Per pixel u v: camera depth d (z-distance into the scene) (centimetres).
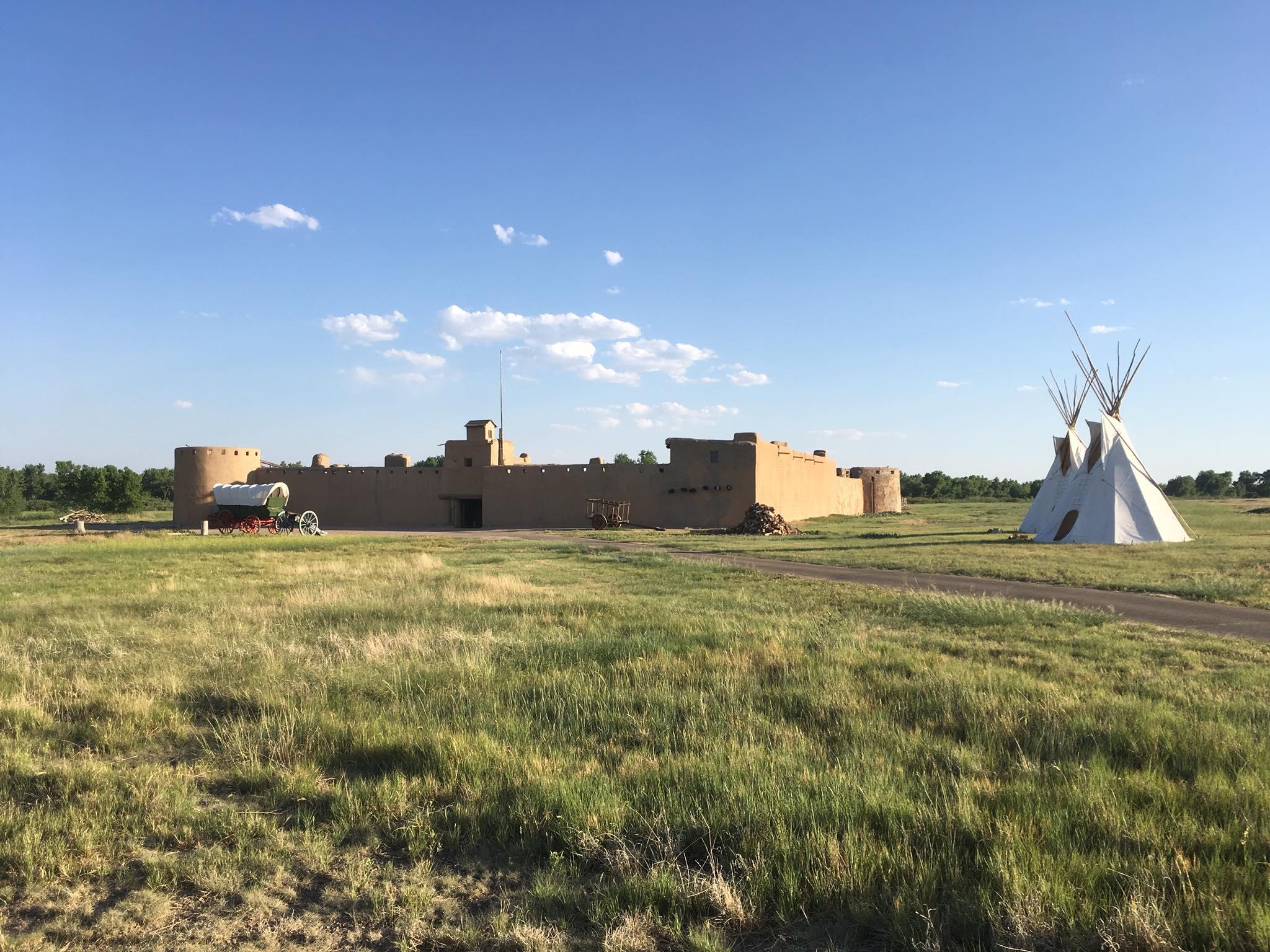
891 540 3350
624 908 378
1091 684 775
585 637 1022
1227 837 412
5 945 353
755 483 4912
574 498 5262
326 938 362
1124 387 3158
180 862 424
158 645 1001
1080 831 423
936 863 395
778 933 361
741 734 613
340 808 485
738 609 1328
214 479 5594
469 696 724
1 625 1152
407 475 5806
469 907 388
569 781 501
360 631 1108
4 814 474
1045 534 3169
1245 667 866
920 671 819
